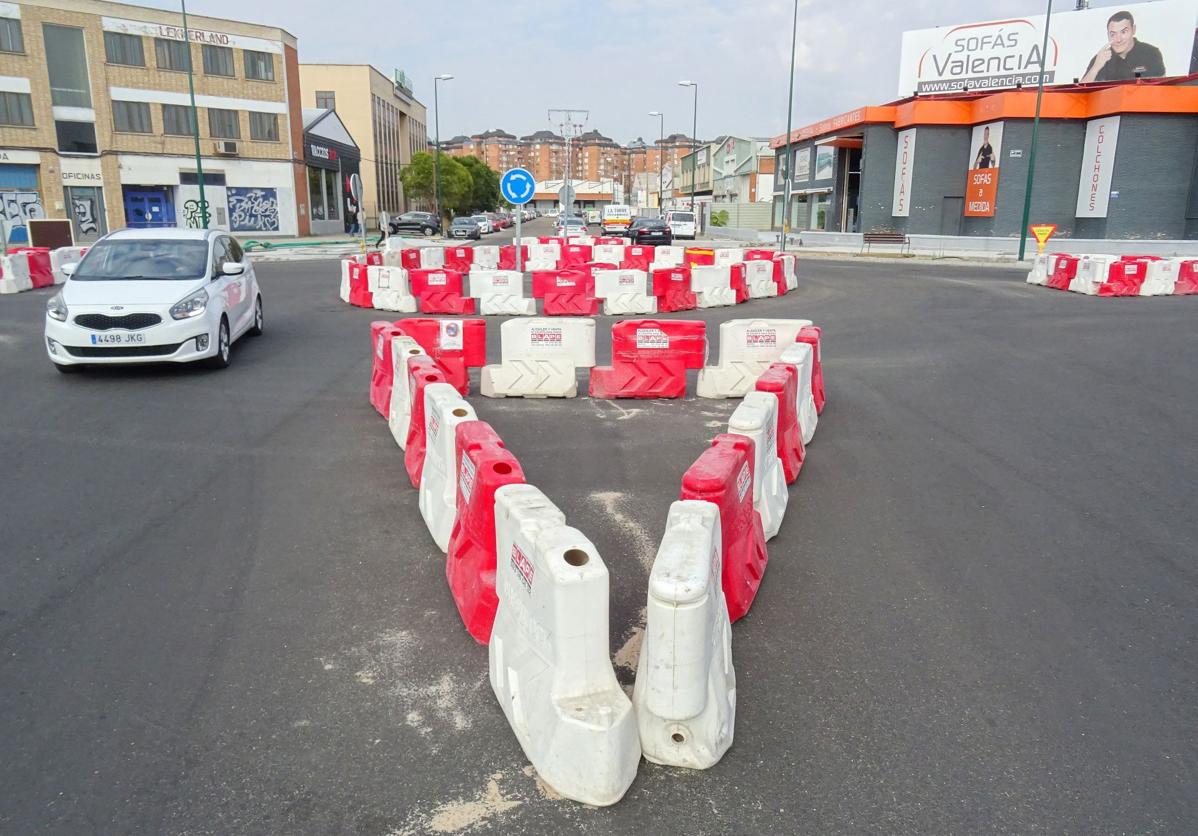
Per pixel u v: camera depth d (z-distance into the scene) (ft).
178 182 152.87
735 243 159.43
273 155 164.04
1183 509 18.43
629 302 52.37
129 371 32.50
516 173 53.47
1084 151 112.68
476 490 12.76
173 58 149.48
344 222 200.75
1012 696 11.42
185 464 21.20
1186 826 8.96
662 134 253.44
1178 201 107.34
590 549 9.86
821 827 8.91
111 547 16.11
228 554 15.83
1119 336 41.50
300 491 19.27
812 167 156.46
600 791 9.12
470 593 12.89
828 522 17.72
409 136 306.35
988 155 115.44
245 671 11.87
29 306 53.42
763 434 15.88
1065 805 9.29
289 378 31.45
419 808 9.14
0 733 10.44
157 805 9.21
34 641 12.64
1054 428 25.14
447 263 75.20
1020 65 119.34
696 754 9.75
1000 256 106.11
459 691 11.39
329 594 14.23
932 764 9.98
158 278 32.55
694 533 10.43
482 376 29.27
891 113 124.88
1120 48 114.01
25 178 138.21
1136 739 10.49
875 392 29.99
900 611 13.82
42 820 8.95
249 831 8.82
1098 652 12.57
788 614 13.69
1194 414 26.55
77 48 139.95
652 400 29.09
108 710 10.94
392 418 23.67
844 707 11.12
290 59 165.58
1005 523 17.67
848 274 82.74
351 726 10.62
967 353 37.35
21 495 18.93
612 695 9.68
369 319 48.34
